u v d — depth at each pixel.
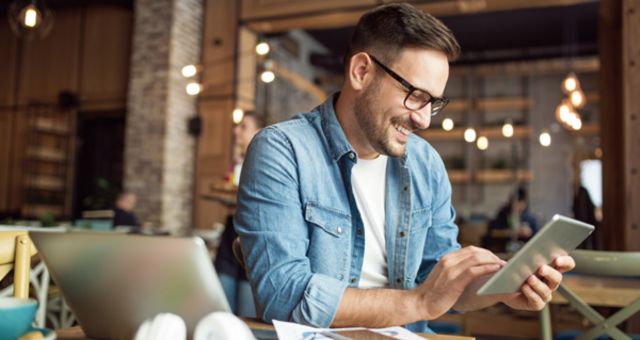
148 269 0.76
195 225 7.53
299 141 1.25
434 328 2.96
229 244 2.92
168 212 7.21
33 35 8.12
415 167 1.38
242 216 1.19
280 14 7.26
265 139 1.23
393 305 0.99
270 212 1.16
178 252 0.74
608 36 4.14
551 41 10.52
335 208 1.25
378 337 0.89
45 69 8.74
